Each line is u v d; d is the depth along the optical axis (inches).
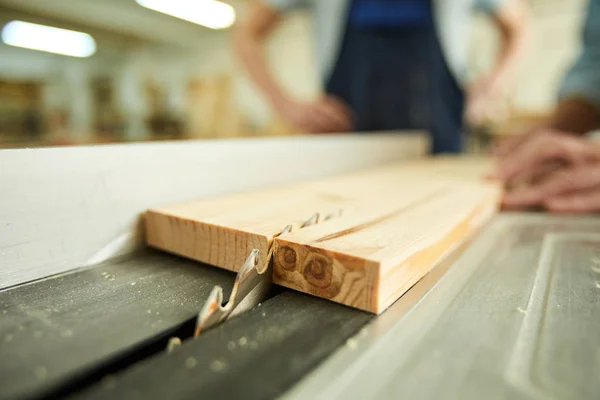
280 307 12.9
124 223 18.1
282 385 9.0
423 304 13.7
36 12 122.9
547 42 147.0
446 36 61.5
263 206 20.0
